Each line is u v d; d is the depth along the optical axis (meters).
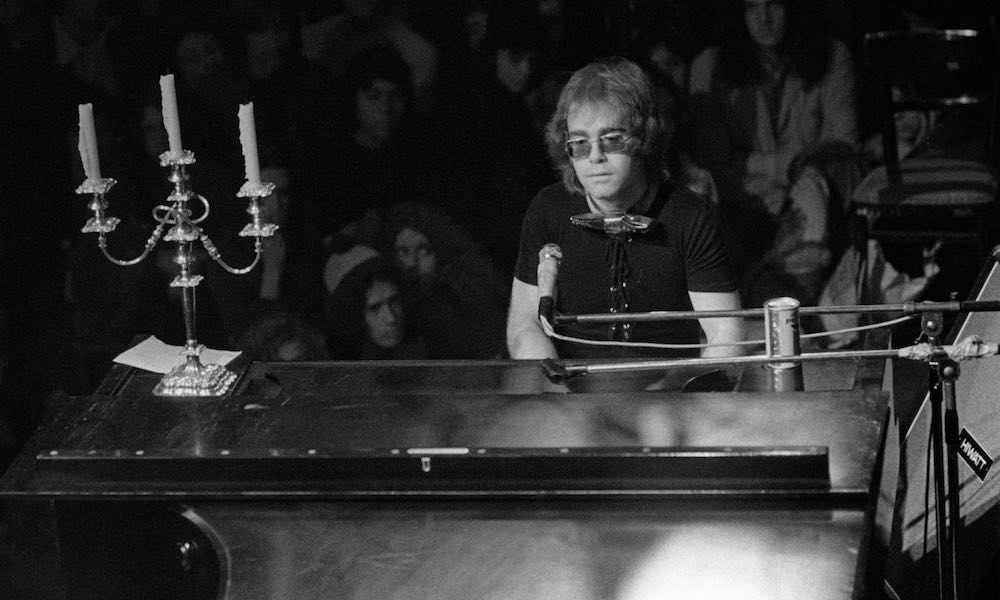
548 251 8.70
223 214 14.71
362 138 14.84
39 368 14.58
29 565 8.51
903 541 9.19
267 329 14.90
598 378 9.10
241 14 14.45
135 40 14.43
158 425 8.41
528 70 14.99
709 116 15.49
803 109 15.39
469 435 8.04
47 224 14.48
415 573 7.05
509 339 10.57
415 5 14.68
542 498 7.51
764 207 15.59
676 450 7.50
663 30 15.34
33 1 14.13
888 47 14.83
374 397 8.65
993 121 14.88
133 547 8.09
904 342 14.88
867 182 14.97
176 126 8.67
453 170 14.98
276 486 7.75
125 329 14.73
